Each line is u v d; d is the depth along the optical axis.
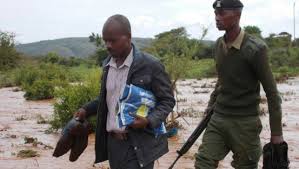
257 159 4.95
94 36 40.25
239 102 4.79
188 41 11.76
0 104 18.91
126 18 4.04
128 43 4.04
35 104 18.83
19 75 31.50
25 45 128.12
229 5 4.62
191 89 25.69
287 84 28.92
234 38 4.71
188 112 14.62
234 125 4.82
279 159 4.67
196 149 9.10
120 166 4.08
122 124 3.97
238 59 4.70
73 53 119.31
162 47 11.91
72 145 4.28
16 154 8.83
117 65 4.09
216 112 4.92
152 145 4.06
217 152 4.89
